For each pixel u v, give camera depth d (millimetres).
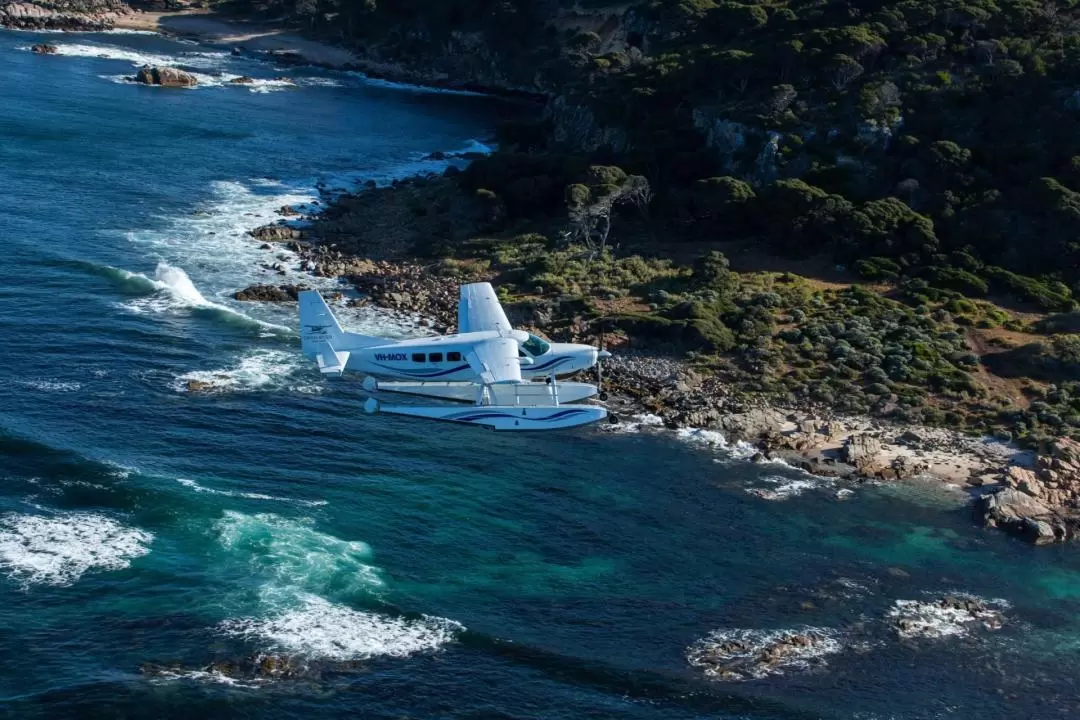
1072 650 56312
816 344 87250
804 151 114875
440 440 73188
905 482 70875
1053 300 93062
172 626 53594
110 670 50438
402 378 65688
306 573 58375
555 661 53281
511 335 66062
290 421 74125
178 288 95250
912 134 113938
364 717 49156
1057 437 75188
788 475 71188
